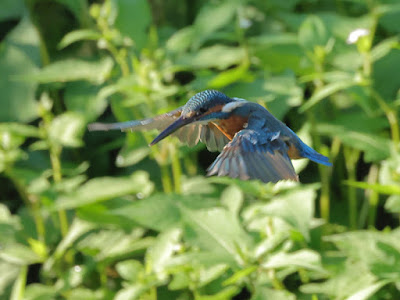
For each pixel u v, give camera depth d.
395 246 7.54
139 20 10.58
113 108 10.90
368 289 7.14
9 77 12.62
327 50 9.84
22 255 9.54
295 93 9.62
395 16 11.51
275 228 8.05
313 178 11.62
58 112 12.98
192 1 13.48
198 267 7.88
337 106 11.71
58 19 13.80
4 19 13.36
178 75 12.91
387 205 8.34
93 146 12.76
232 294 8.08
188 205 8.22
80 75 10.26
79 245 10.67
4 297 10.88
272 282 7.76
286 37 10.46
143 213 8.05
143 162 12.18
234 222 7.63
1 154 10.15
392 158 8.79
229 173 4.36
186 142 5.80
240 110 5.16
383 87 10.80
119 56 10.49
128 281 10.41
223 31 12.49
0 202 12.82
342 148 11.52
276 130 5.16
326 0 13.11
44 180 10.16
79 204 9.39
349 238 7.71
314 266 6.98
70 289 10.51
